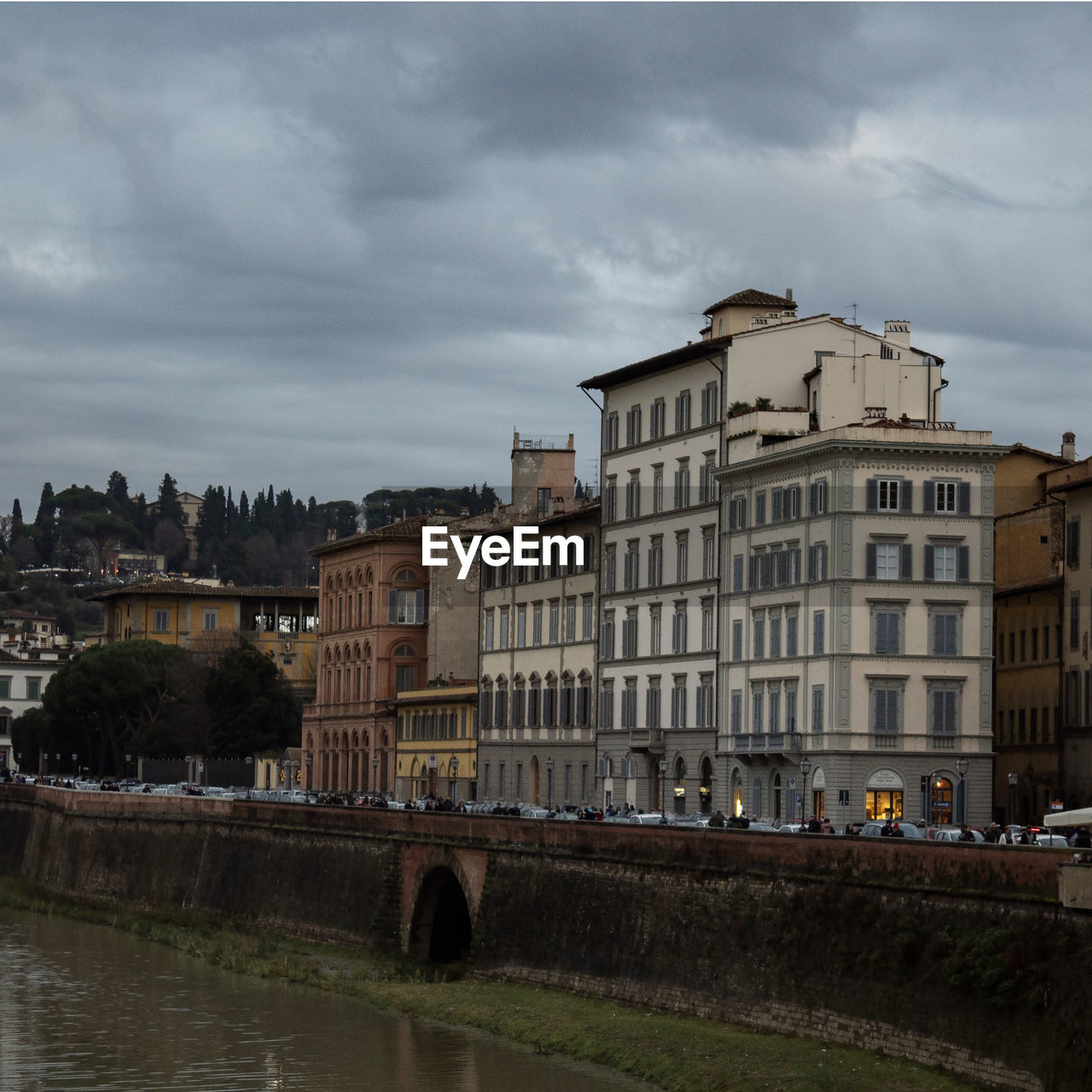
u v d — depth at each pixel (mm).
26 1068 86875
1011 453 146375
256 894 137375
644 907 94500
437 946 117750
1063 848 69250
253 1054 89375
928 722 130500
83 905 156125
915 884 76688
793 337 144000
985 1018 70500
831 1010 79688
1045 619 137500
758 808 138000
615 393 160375
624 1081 80812
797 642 134000
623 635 157625
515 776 175875
